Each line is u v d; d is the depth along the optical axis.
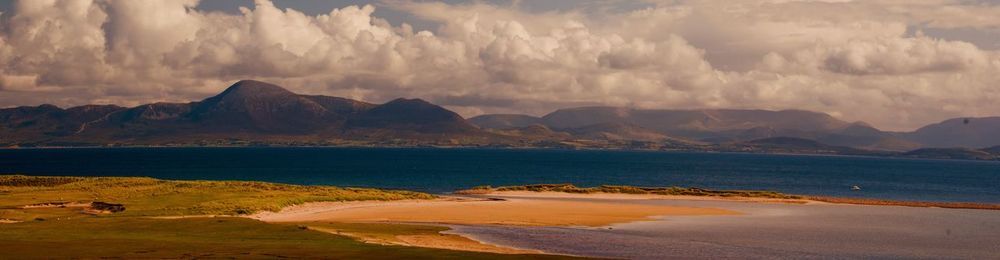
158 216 92.75
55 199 109.62
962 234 88.56
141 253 56.94
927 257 70.44
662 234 84.19
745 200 142.00
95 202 104.75
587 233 84.00
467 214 104.69
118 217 89.94
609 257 66.38
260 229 75.94
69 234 70.62
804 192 192.62
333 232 77.31
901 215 113.06
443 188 191.62
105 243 62.84
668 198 145.38
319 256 57.09
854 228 93.44
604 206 122.25
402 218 99.00
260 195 116.69
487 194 153.50
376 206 116.88
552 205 122.69
